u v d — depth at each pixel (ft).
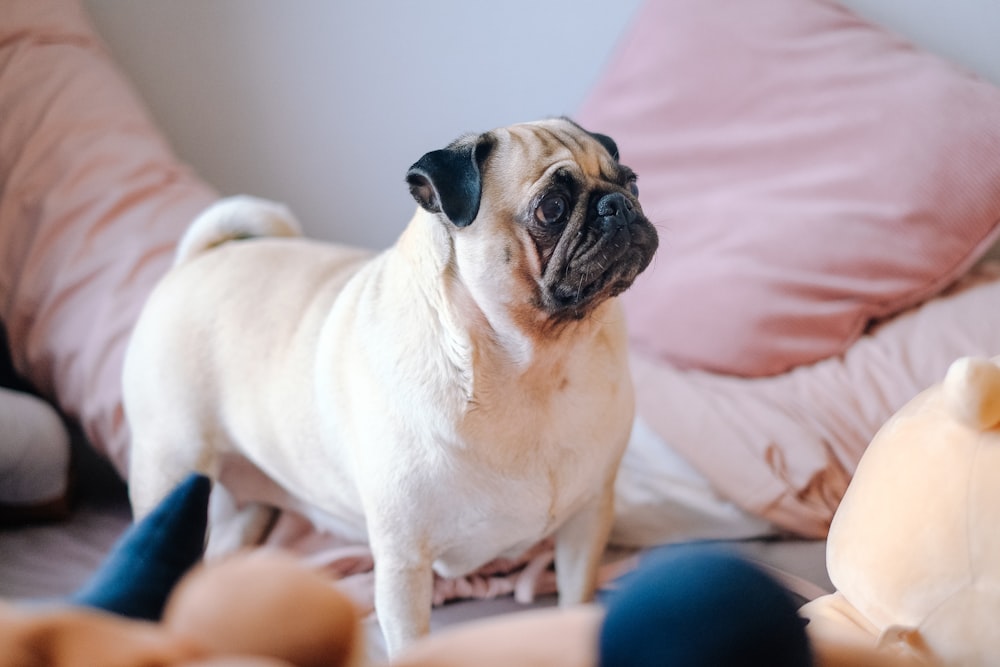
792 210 5.77
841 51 5.92
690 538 4.88
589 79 7.06
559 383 3.81
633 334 6.09
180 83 7.54
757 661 1.36
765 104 6.06
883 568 2.75
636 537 5.01
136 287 6.09
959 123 5.49
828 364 5.51
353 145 7.57
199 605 1.37
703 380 5.69
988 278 5.72
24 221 6.42
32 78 6.68
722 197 6.06
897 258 5.51
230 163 7.72
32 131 6.56
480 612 4.72
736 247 5.84
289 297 4.64
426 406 3.76
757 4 6.17
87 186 6.46
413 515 3.88
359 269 4.63
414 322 3.83
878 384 5.22
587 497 4.24
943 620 2.56
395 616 4.04
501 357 3.74
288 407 4.44
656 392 5.40
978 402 2.63
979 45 6.06
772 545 4.72
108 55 7.20
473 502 3.86
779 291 5.65
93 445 6.09
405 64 7.29
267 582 1.38
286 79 7.45
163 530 2.29
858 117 5.74
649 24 6.43
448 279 3.74
